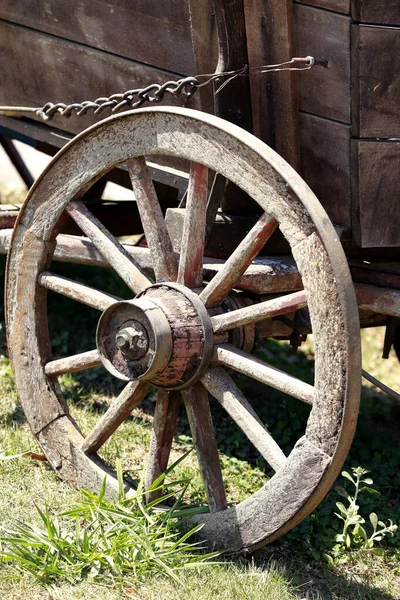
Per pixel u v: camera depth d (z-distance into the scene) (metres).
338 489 4.07
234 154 3.45
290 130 3.78
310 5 3.55
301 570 3.83
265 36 3.69
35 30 4.91
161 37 4.20
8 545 3.62
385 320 4.80
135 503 3.91
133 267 3.95
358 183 3.62
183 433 5.09
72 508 3.99
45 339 4.33
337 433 3.28
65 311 6.64
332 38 3.52
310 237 3.28
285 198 3.33
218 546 3.69
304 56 3.64
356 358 3.21
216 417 5.35
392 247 3.98
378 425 5.57
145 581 3.48
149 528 3.70
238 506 3.64
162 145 3.68
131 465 4.56
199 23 3.88
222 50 3.75
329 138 3.68
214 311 3.73
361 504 4.47
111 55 4.50
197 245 3.75
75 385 5.49
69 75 4.80
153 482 3.90
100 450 4.64
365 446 5.09
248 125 3.92
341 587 3.72
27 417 4.39
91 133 3.93
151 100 3.91
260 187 3.40
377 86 3.49
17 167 6.66
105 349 3.79
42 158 10.92
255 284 3.87
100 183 6.46
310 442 3.37
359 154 3.57
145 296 3.79
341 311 3.21
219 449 4.97
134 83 4.43
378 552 3.93
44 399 4.30
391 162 3.61
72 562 3.51
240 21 3.73
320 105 3.67
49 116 4.35
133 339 3.60
